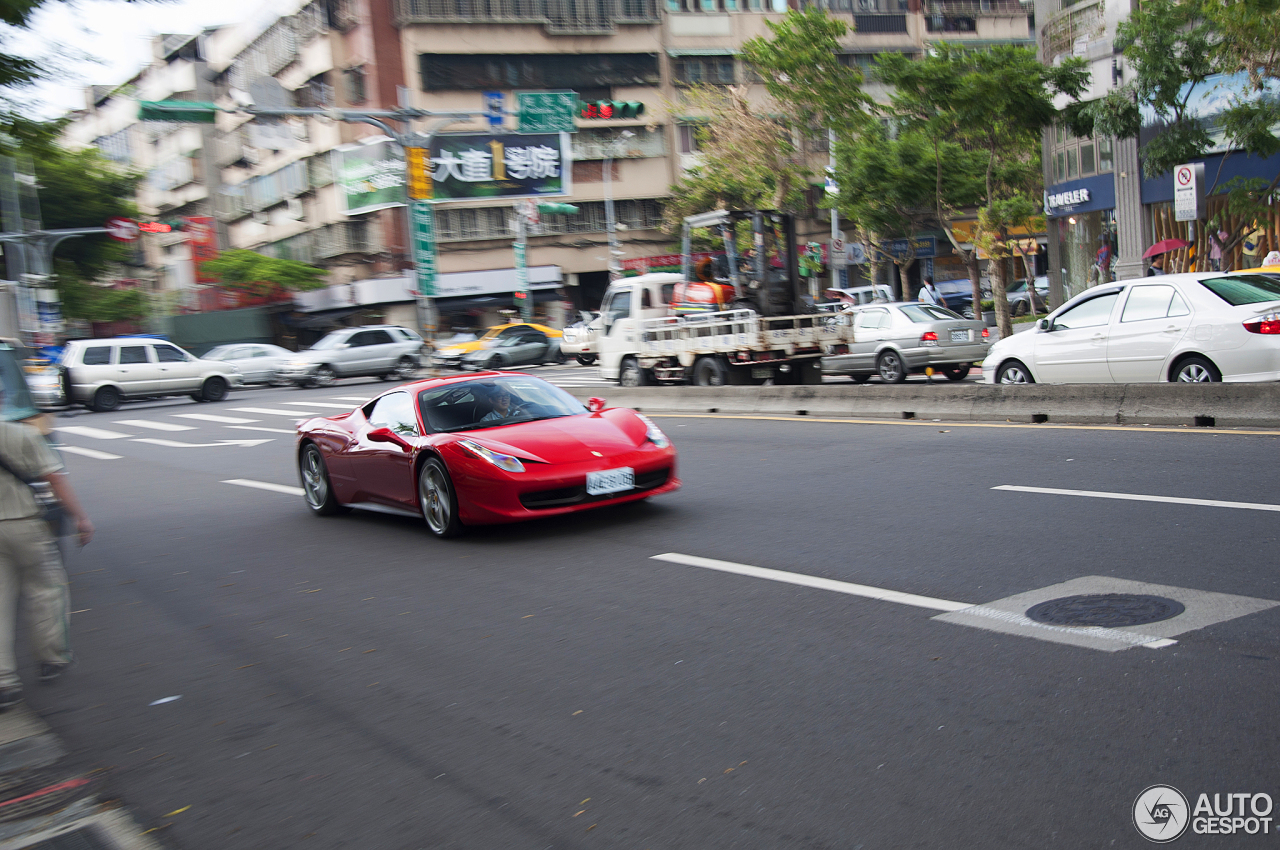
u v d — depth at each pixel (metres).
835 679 4.46
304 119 53.62
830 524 7.55
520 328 35.62
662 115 55.50
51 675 5.34
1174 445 9.55
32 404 7.10
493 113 26.16
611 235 49.88
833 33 36.03
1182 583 5.34
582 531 8.09
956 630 4.95
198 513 10.88
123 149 73.44
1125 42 21.30
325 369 31.95
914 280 57.03
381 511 9.17
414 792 3.75
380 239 50.62
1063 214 30.38
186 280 58.03
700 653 4.97
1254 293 11.27
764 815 3.36
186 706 4.89
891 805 3.34
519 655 5.20
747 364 18.19
